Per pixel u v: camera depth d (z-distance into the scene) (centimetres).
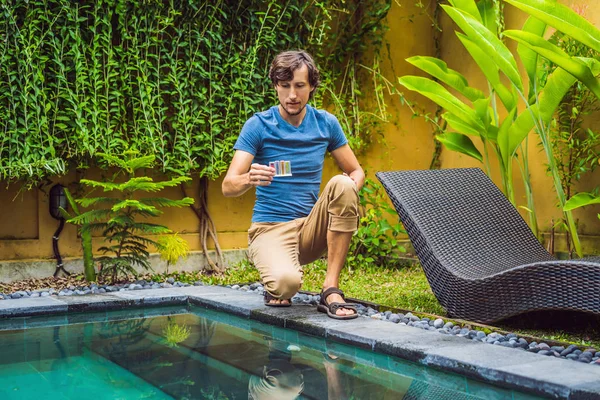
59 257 427
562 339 250
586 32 325
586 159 433
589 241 452
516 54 505
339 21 522
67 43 405
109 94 422
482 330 254
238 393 164
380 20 537
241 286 392
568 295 239
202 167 472
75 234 438
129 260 403
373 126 541
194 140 456
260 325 279
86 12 409
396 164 559
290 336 254
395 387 174
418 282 408
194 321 292
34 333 260
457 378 190
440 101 432
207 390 167
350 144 509
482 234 311
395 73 558
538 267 246
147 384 174
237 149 279
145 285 398
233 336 251
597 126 443
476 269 286
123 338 247
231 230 498
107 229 404
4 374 187
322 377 184
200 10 448
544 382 167
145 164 397
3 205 416
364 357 218
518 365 185
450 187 325
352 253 493
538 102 392
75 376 183
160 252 418
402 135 561
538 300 248
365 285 401
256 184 253
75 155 416
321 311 282
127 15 423
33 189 427
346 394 165
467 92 440
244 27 474
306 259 301
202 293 350
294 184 288
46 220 428
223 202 494
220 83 457
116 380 178
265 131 281
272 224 289
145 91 432
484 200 327
